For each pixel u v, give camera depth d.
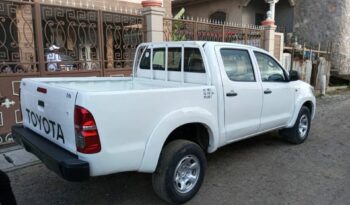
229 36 9.77
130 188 4.05
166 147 3.45
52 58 6.25
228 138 4.27
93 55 6.80
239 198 3.77
